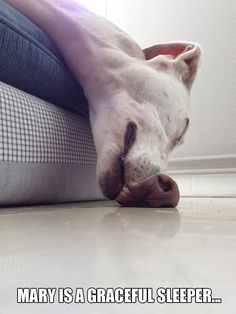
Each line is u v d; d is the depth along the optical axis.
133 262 0.22
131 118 0.69
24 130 0.68
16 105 0.68
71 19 0.79
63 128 0.79
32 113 0.71
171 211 0.62
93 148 0.90
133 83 0.73
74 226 0.40
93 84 0.76
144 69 0.74
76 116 0.86
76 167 0.83
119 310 0.14
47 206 0.74
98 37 0.79
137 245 0.28
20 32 0.70
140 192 0.66
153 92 0.72
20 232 0.35
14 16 0.72
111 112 0.71
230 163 1.76
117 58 0.76
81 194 0.88
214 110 1.84
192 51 0.82
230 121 1.80
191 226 0.40
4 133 0.65
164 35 2.03
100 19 0.83
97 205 0.78
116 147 0.67
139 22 2.11
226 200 1.16
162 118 0.72
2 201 0.67
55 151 0.76
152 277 0.19
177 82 0.78
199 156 1.85
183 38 1.96
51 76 0.77
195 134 1.87
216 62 1.84
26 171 0.69
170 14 2.01
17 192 0.68
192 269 0.20
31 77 0.74
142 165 0.66
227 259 0.23
